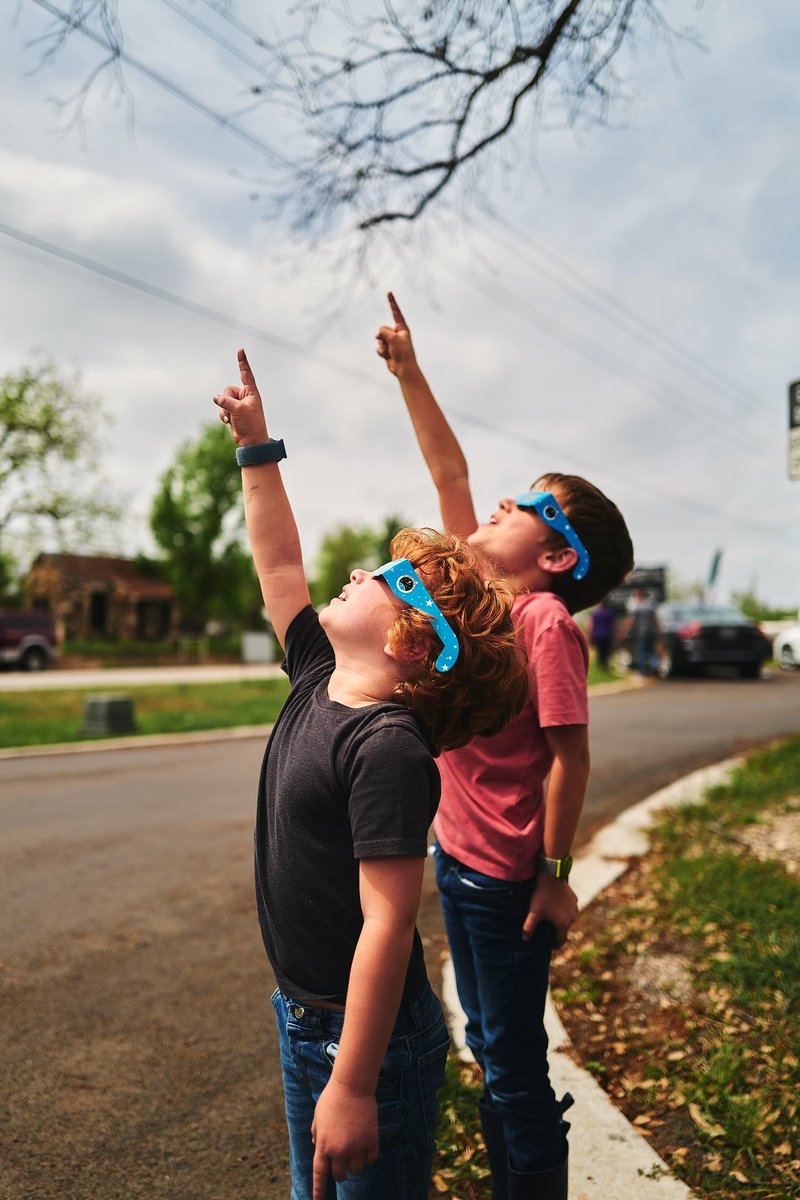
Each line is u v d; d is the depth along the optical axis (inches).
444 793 75.1
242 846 221.0
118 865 204.4
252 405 65.1
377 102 138.7
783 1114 90.0
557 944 71.1
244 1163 91.4
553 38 131.2
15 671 1079.6
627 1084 98.9
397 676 53.2
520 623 70.5
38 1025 122.9
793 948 124.3
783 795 232.7
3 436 927.0
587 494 77.2
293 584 63.9
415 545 56.4
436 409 88.6
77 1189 86.7
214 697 659.4
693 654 676.7
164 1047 116.6
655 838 201.3
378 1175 50.7
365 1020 45.8
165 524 1576.0
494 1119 74.8
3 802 279.7
